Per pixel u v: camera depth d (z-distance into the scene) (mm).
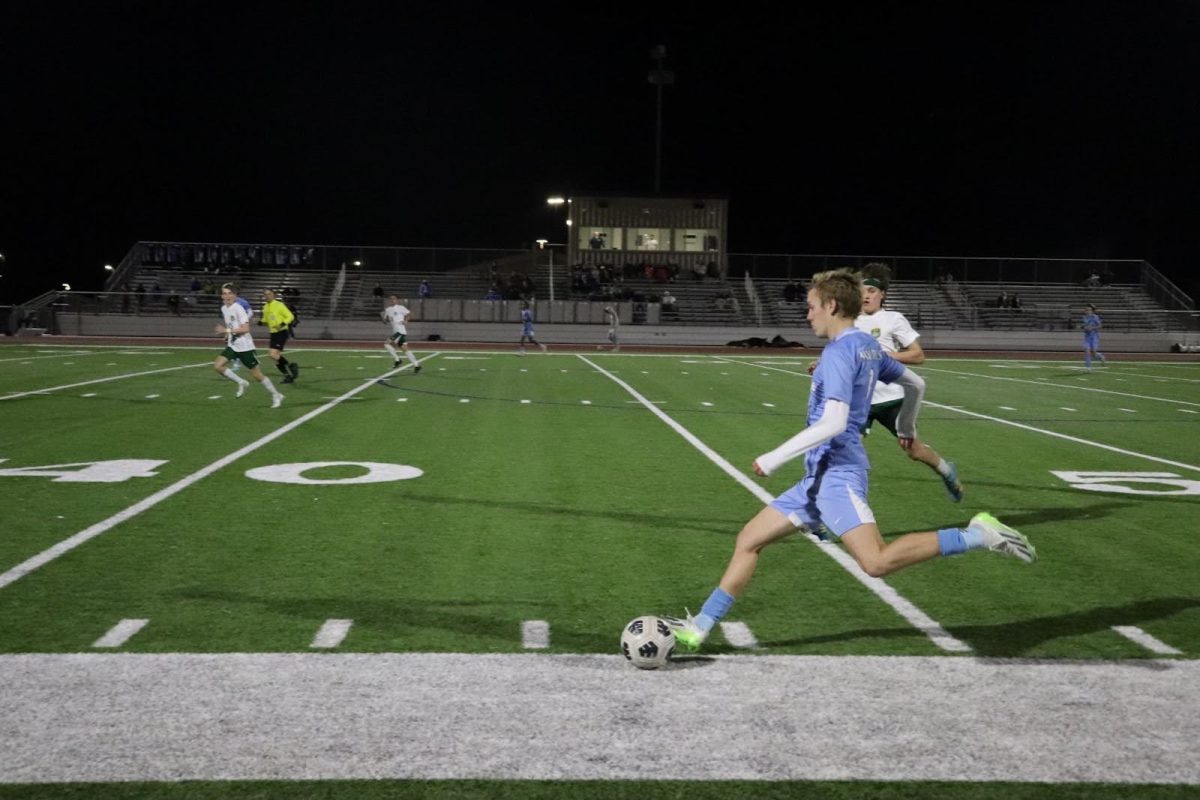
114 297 38500
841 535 4453
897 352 7332
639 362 28234
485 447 11219
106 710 3988
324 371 22188
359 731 3824
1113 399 18422
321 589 5715
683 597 5684
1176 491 9211
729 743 3768
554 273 43750
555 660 4621
